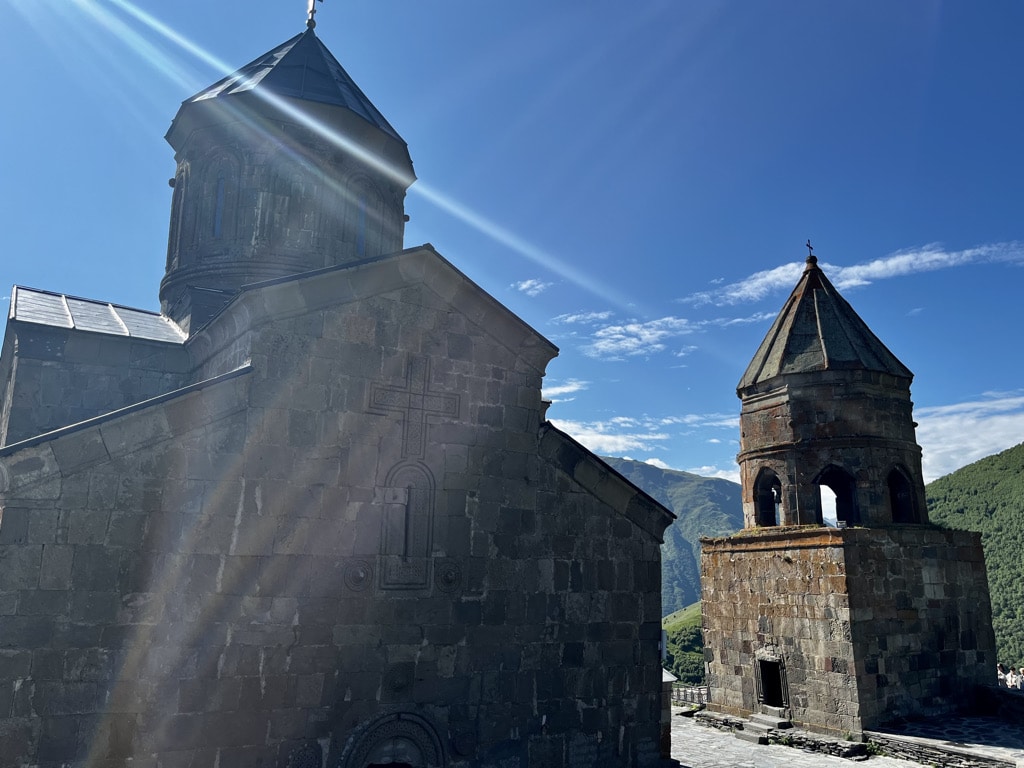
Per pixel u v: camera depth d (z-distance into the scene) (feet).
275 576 30.66
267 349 32.53
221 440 30.76
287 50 57.57
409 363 35.53
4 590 26.16
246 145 51.13
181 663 28.37
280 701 29.81
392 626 32.76
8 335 43.42
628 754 37.45
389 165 55.52
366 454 33.65
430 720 32.73
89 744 26.50
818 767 53.31
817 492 67.62
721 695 71.67
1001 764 49.78
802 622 64.18
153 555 28.63
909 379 71.20
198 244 51.08
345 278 34.60
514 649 35.53
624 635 38.68
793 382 70.08
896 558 63.67
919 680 62.08
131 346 43.14
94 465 28.30
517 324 38.40
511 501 36.94
